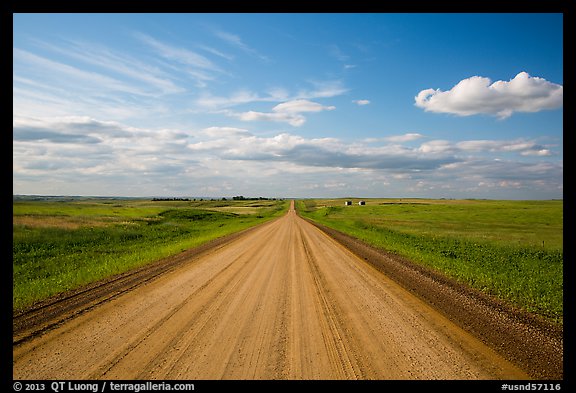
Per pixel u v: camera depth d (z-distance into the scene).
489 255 17.75
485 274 12.17
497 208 88.88
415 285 10.55
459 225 46.06
